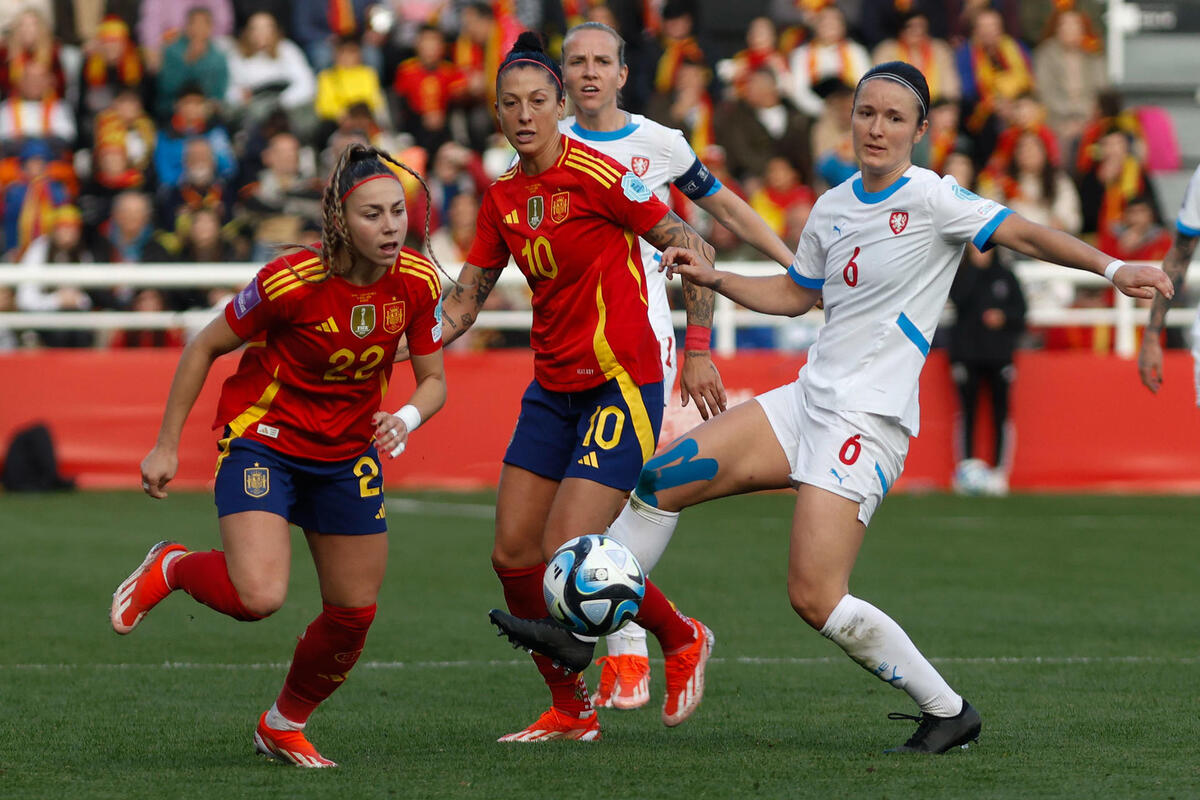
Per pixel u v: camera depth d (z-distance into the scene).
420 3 61.38
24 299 48.50
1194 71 67.88
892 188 17.25
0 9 60.09
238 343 16.27
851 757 16.92
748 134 53.19
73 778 15.92
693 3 59.12
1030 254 16.78
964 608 29.05
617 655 21.38
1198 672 22.88
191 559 16.62
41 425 45.84
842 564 17.14
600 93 21.48
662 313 21.73
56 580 31.47
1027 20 60.91
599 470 18.25
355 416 16.59
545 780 15.67
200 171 49.47
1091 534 39.53
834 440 17.22
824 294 17.84
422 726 19.22
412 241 47.75
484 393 47.12
